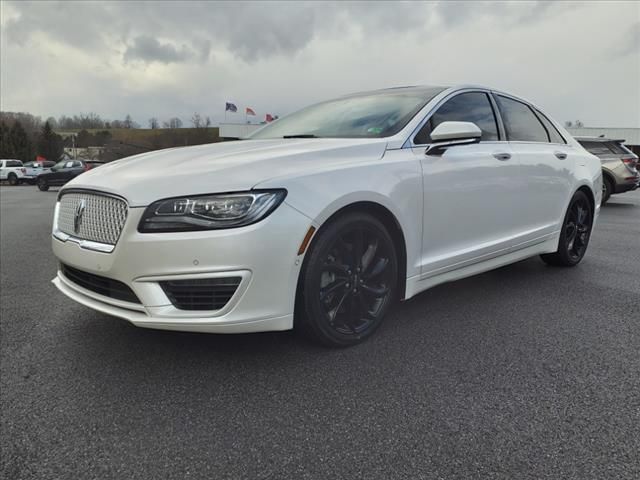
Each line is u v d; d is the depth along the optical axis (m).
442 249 3.10
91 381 2.37
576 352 2.68
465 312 3.32
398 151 2.85
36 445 1.87
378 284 2.79
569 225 4.46
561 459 1.77
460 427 1.97
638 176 12.30
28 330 3.04
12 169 34.16
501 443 1.86
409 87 3.65
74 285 2.63
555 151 4.16
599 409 2.10
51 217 10.33
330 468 1.73
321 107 3.81
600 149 12.24
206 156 2.64
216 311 2.21
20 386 2.32
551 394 2.22
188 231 2.17
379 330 2.98
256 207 2.19
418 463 1.75
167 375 2.42
